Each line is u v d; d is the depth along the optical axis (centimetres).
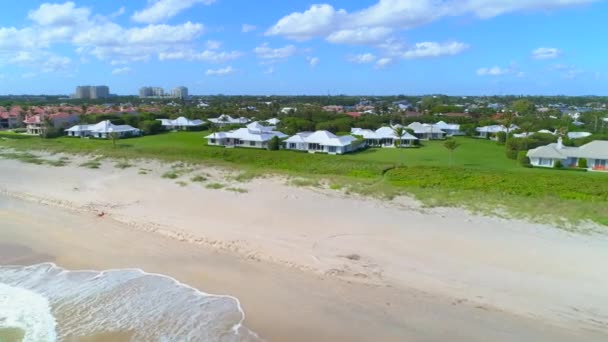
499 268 2359
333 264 2419
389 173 5106
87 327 1797
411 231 2955
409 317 1891
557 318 1878
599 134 8494
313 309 1952
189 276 2273
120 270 2350
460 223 3138
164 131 10612
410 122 11988
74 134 9306
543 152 6056
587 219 3206
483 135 10388
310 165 5884
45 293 2091
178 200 3753
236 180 4609
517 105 15725
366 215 3331
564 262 2428
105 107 16675
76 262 2455
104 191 4072
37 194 3928
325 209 3494
